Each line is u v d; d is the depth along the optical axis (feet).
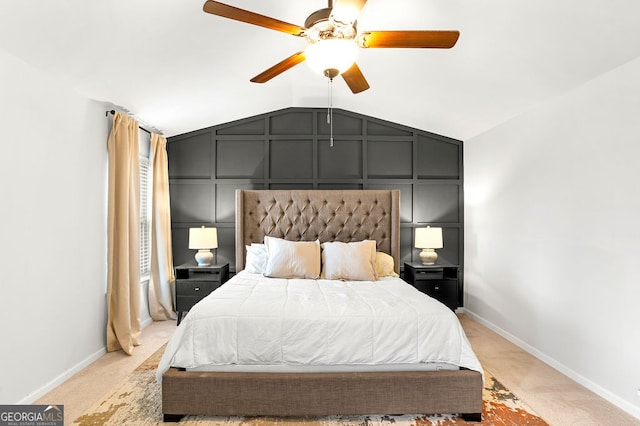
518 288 11.71
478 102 11.76
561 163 9.83
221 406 7.30
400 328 7.62
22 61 7.74
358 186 15.37
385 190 14.85
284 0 7.89
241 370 7.57
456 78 10.67
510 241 12.16
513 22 7.55
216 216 15.15
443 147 15.56
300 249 12.32
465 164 15.43
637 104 7.63
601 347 8.48
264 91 12.92
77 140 9.65
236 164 15.17
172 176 15.07
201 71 10.46
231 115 14.49
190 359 7.44
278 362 7.55
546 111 10.45
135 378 9.16
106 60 8.62
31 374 7.95
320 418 7.56
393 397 7.38
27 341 7.85
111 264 10.82
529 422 7.38
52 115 8.70
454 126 14.32
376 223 14.69
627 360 7.81
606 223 8.38
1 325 7.20
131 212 11.73
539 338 10.66
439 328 7.68
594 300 8.69
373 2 7.72
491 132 13.41
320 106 15.17
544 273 10.50
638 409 7.54
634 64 7.69
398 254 14.53
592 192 8.78
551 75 9.04
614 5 6.38
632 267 7.72
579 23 7.06
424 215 15.48
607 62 7.95
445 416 7.63
